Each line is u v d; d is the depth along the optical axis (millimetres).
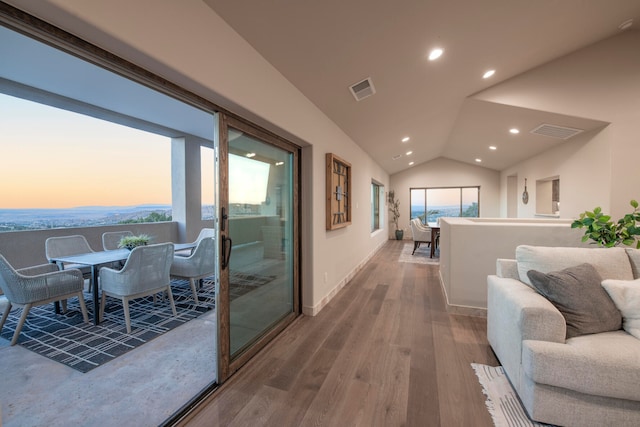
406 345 2461
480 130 5977
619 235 2404
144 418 1602
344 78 2803
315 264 3225
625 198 3854
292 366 2141
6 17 941
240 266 2209
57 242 3432
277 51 2133
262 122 2252
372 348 2410
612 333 1620
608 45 3904
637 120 3812
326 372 2062
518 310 1664
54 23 1025
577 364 1401
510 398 1754
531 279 1842
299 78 2555
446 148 8602
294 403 1737
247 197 2307
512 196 8500
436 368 2102
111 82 3326
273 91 2289
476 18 2436
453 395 1798
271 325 2666
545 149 5844
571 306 1688
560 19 2957
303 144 3041
